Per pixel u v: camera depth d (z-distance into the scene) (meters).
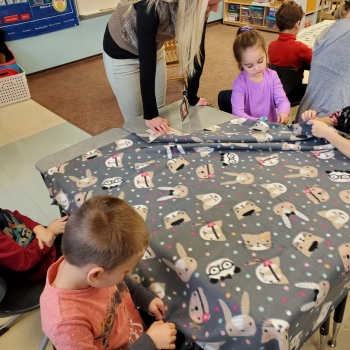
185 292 0.94
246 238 0.99
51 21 4.62
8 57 3.98
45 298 0.85
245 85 1.97
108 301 0.92
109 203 0.83
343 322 1.49
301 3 5.10
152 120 1.67
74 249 0.78
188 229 1.04
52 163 1.46
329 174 1.23
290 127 1.47
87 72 4.76
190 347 1.00
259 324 0.78
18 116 3.68
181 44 1.61
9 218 1.34
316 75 1.89
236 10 6.20
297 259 0.91
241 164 1.31
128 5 1.70
